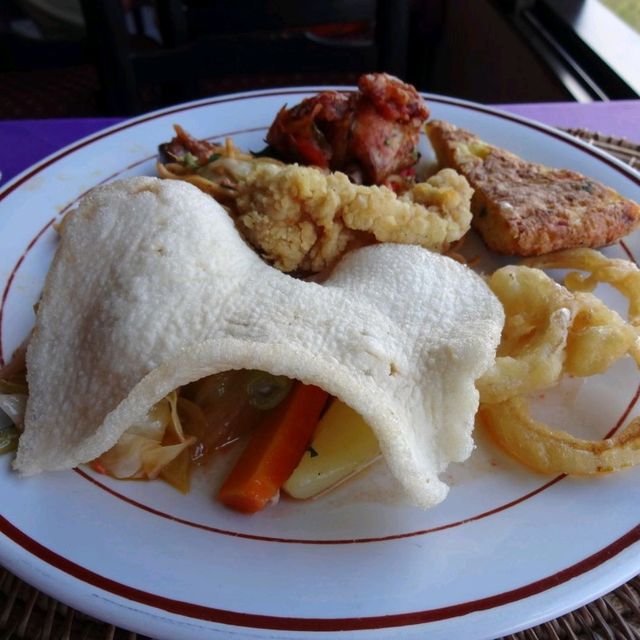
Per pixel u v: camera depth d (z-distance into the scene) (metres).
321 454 0.21
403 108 0.31
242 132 0.35
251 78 0.64
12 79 0.63
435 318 0.21
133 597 0.17
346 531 0.19
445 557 0.19
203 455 0.22
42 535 0.18
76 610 0.18
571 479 0.20
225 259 0.22
